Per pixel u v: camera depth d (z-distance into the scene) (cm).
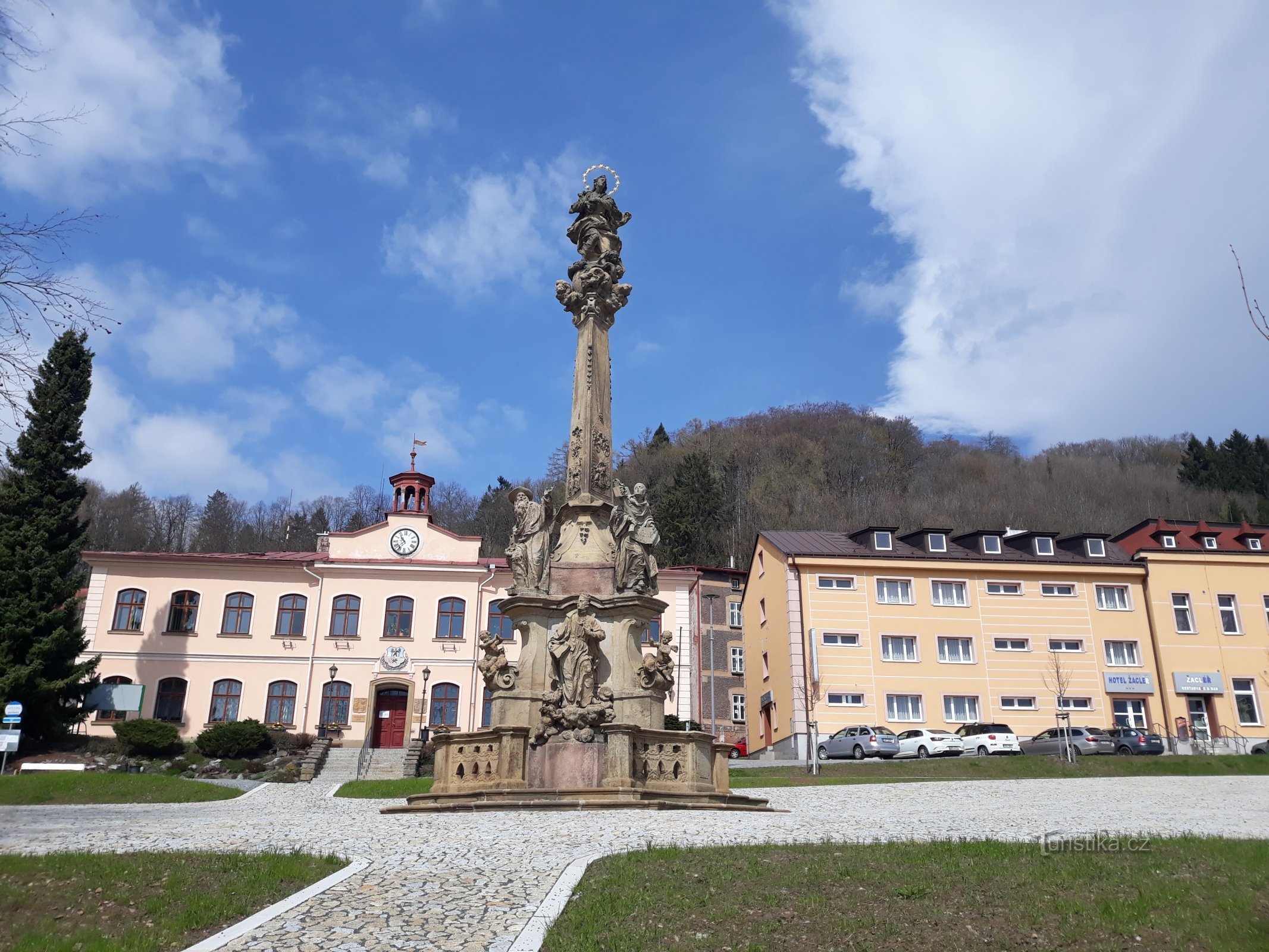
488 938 841
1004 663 4972
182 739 4969
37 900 960
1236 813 1870
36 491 4247
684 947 828
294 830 1529
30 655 3994
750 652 5731
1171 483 11450
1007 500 11338
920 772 3478
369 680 5172
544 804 1744
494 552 10069
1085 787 2686
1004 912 893
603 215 2502
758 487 11119
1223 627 5159
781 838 1349
